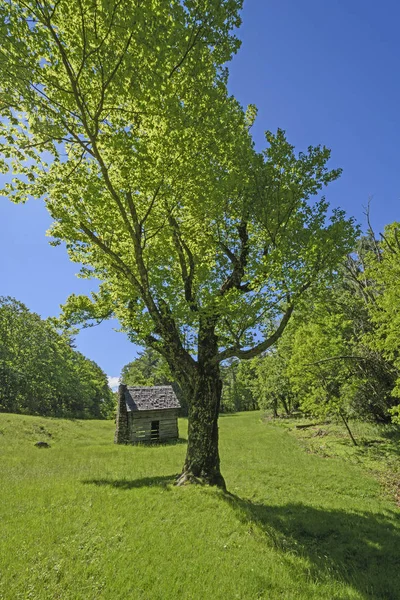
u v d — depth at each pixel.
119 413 27.88
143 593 4.71
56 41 7.37
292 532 7.78
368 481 13.15
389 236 17.95
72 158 10.70
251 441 24.45
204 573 5.42
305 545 7.19
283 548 6.80
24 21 6.98
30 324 56.53
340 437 23.27
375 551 7.06
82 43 7.80
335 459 17.48
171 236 12.48
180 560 5.73
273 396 43.25
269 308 10.42
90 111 9.34
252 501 10.16
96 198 9.18
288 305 10.74
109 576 5.04
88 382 70.31
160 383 68.69
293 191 11.03
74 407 62.09
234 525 7.54
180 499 8.87
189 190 10.70
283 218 11.20
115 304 13.05
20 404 49.91
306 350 22.38
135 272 12.59
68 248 12.59
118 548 5.95
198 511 8.16
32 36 7.32
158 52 7.42
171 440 28.91
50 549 5.72
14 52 7.05
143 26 7.24
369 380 23.34
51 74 8.42
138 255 10.64
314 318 13.40
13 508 7.75
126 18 7.23
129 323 11.73
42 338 56.91
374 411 26.27
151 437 28.41
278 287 10.05
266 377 42.84
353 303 24.86
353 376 22.23
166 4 7.66
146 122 9.24
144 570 5.29
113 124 9.50
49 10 7.80
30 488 9.60
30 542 5.89
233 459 17.73
